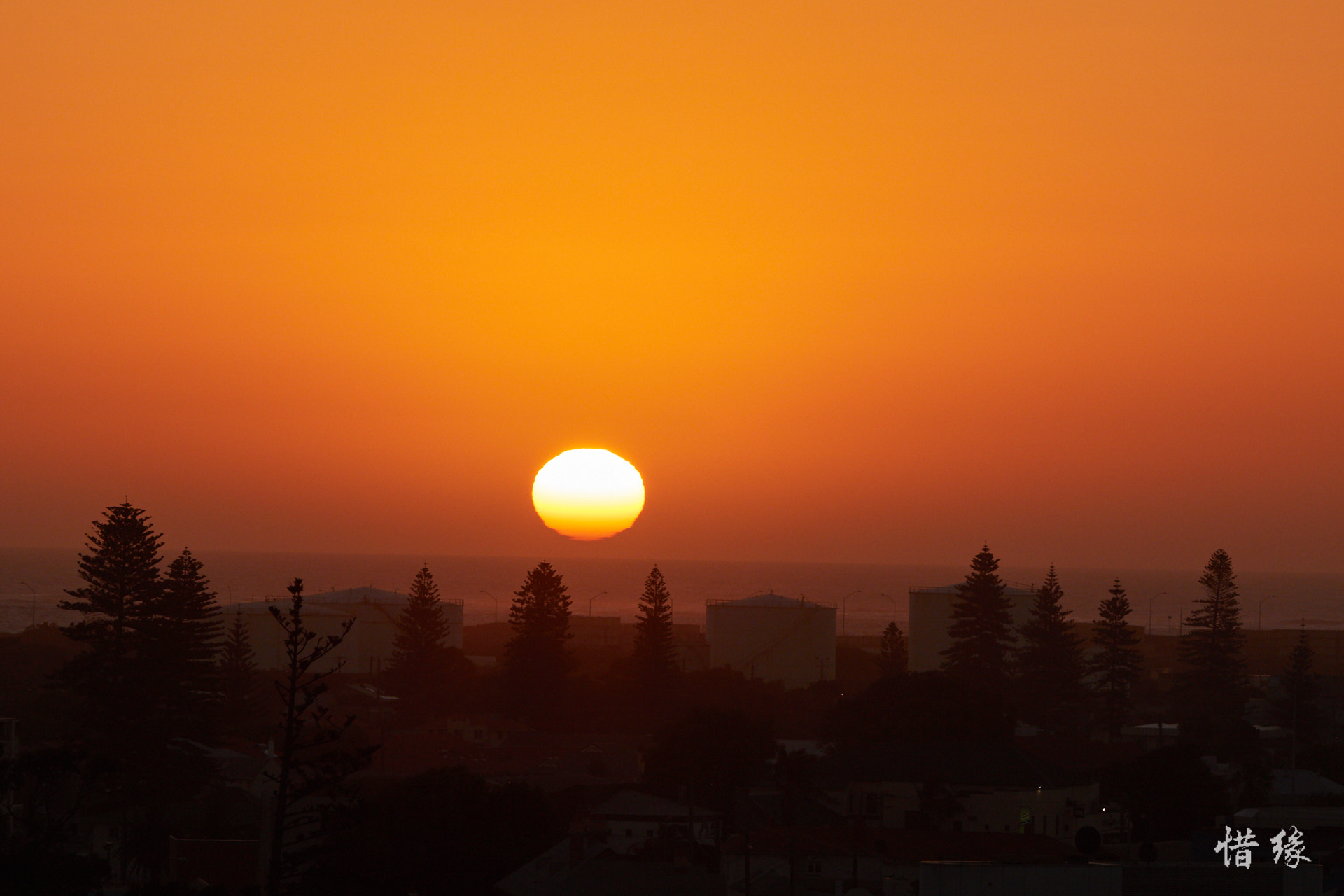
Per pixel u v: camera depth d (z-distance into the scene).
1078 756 132.62
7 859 43.19
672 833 92.12
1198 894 38.62
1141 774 105.38
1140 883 38.50
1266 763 145.75
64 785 59.00
